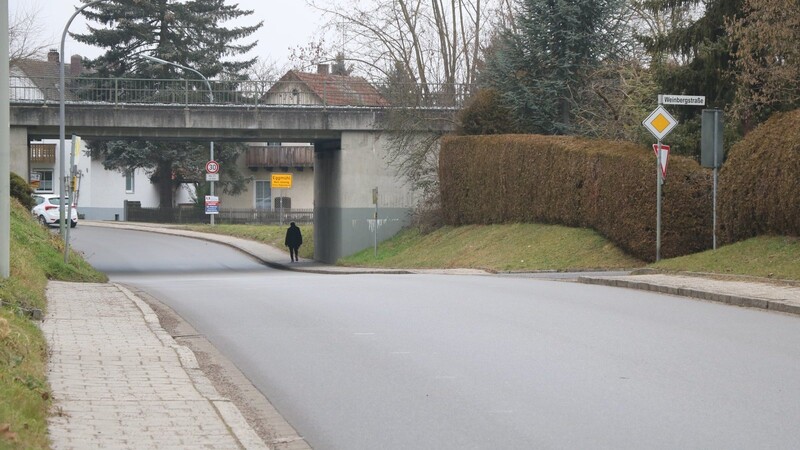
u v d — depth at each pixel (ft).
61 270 91.86
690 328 51.21
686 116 120.57
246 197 309.22
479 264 118.62
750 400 34.19
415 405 34.63
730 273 76.54
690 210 101.96
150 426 30.96
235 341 49.96
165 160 277.44
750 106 102.68
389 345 47.06
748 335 48.70
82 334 50.57
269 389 38.14
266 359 44.52
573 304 62.34
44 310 58.85
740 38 97.40
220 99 163.53
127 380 38.40
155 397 35.35
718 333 49.39
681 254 102.22
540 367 40.68
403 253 148.15
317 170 186.70
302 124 162.30
